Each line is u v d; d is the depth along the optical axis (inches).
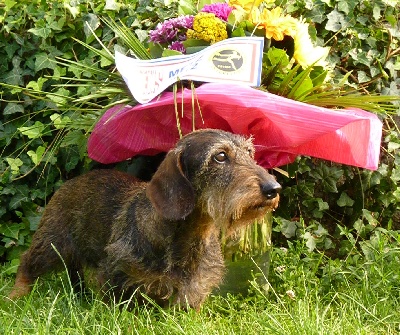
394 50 90.0
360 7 89.4
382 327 74.9
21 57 89.3
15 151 87.8
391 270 82.1
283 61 75.4
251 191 67.7
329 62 88.5
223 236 70.6
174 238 70.7
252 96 69.8
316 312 70.6
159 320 72.2
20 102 88.5
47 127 88.5
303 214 90.4
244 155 70.2
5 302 77.5
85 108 83.7
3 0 88.8
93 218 76.3
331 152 76.1
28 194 89.4
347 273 82.4
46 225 79.7
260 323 70.6
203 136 70.4
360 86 89.7
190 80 72.4
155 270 70.9
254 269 78.8
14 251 89.9
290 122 71.0
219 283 75.4
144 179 84.4
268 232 79.2
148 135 76.7
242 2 79.7
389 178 90.1
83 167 89.5
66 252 78.8
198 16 76.4
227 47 72.3
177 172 69.9
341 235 90.4
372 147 75.2
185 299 72.0
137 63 75.1
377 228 86.7
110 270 72.2
